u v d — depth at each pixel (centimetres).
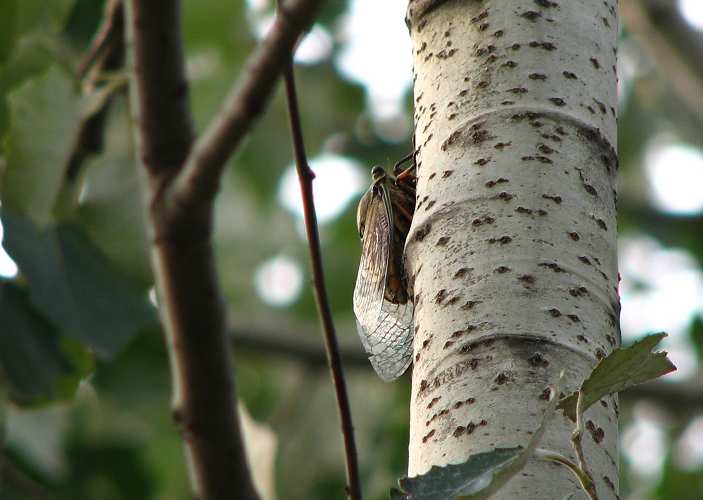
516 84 368
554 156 357
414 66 404
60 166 545
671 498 1216
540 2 379
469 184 358
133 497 1123
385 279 498
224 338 567
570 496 297
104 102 569
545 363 327
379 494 1073
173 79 537
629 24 1100
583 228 350
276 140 1285
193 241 543
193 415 574
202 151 518
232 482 587
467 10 386
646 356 303
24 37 625
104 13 763
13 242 576
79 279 603
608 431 329
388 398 1177
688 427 1258
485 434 321
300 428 1152
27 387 610
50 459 943
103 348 593
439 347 341
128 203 714
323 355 1225
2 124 600
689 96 1070
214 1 1207
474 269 345
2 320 609
